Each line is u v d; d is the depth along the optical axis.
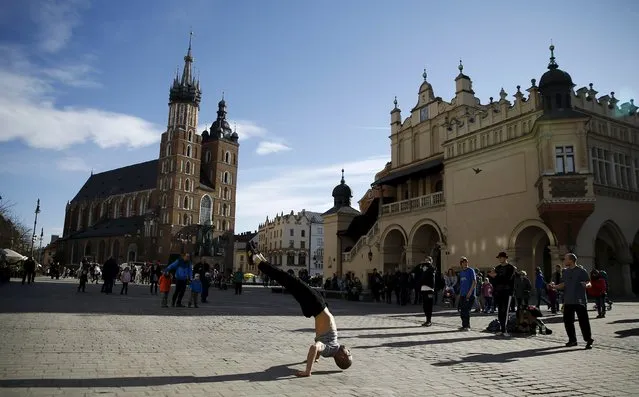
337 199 56.53
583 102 30.39
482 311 21.33
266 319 16.41
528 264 29.81
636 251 34.44
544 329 13.34
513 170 30.16
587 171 25.94
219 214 124.94
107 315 15.75
